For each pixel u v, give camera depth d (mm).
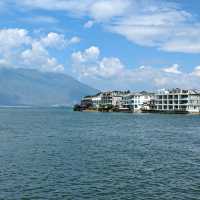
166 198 34469
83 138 87938
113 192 36312
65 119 191375
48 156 57500
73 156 58031
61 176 42812
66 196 34781
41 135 94188
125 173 45125
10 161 52219
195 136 97625
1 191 36000
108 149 67312
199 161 54688
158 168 48719
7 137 87812
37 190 36625
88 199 33938
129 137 92688
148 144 76875
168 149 68688
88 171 46000
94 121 170625
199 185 39281
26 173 44094
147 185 39156
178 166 50312
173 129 123312
